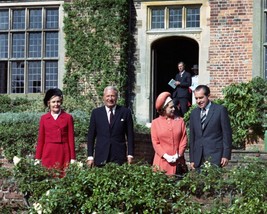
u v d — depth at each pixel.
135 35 18.80
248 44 17.92
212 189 8.39
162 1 18.58
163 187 8.35
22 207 9.45
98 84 18.72
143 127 17.19
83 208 8.45
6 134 14.34
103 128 10.25
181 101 17.69
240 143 16.30
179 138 9.94
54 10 19.33
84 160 13.92
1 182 9.66
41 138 10.45
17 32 19.53
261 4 17.86
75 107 18.17
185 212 8.16
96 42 18.77
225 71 18.05
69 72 18.98
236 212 8.05
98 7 18.75
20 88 19.52
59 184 8.82
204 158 9.91
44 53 19.31
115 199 8.37
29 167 9.34
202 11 18.30
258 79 16.45
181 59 20.58
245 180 8.25
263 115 16.20
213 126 9.92
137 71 18.75
